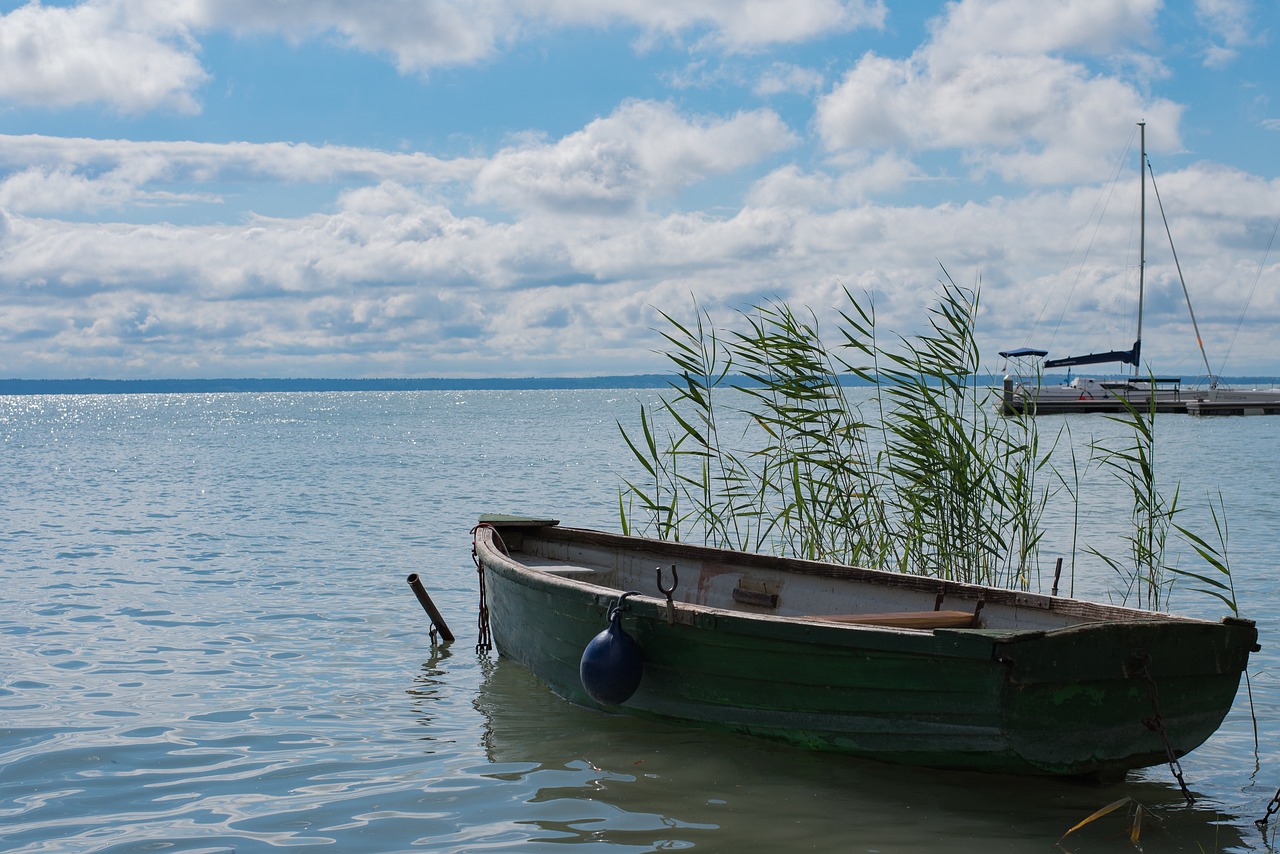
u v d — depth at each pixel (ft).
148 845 19.35
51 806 21.35
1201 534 61.16
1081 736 20.44
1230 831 19.76
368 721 27.30
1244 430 169.48
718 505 39.32
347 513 77.77
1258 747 24.95
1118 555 53.06
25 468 127.75
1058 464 111.14
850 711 22.12
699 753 24.32
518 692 30.12
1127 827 19.94
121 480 108.78
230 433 229.45
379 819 20.54
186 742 25.54
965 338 35.68
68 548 60.18
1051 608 25.11
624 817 20.49
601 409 393.29
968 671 20.11
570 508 79.20
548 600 28.32
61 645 35.96
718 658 23.90
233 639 36.94
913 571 36.99
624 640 24.76
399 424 270.67
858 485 37.81
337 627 38.93
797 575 30.94
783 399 37.60
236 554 57.57
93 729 26.58
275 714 27.94
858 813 20.65
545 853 18.84
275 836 19.77
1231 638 21.22
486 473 113.39
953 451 35.63
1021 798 21.50
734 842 19.21
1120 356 194.59
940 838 19.36
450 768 23.54
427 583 48.39
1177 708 21.07
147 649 35.42
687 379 37.47
